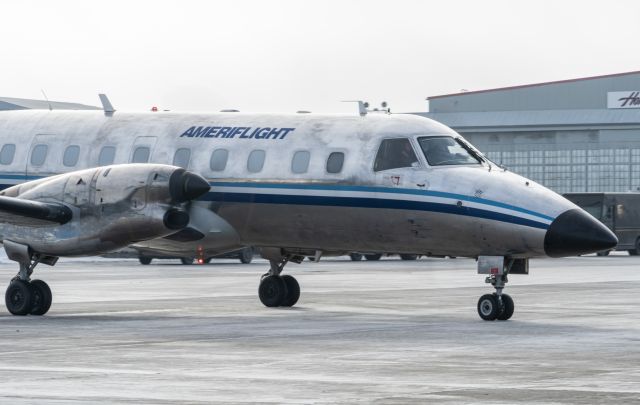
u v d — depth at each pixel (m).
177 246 76.06
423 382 43.22
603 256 195.00
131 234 69.38
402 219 70.31
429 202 69.19
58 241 70.56
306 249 76.62
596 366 47.56
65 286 102.75
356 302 84.25
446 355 51.19
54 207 70.19
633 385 42.38
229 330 62.25
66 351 52.47
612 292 96.50
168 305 80.56
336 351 52.62
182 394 40.47
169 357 50.41
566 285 106.75
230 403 38.69
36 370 46.28
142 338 58.03
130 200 68.94
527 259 69.56
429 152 70.81
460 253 70.00
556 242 65.81
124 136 79.25
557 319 69.81
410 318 70.56
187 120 79.06
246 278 116.94
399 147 71.44
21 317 70.62
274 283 79.25
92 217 69.94
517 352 52.28
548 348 53.81
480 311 68.94
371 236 72.12
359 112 75.31
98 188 69.81
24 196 71.88
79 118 81.88
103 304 81.31
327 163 73.00
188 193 69.19
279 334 60.16
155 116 80.19
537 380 43.66
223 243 76.75
